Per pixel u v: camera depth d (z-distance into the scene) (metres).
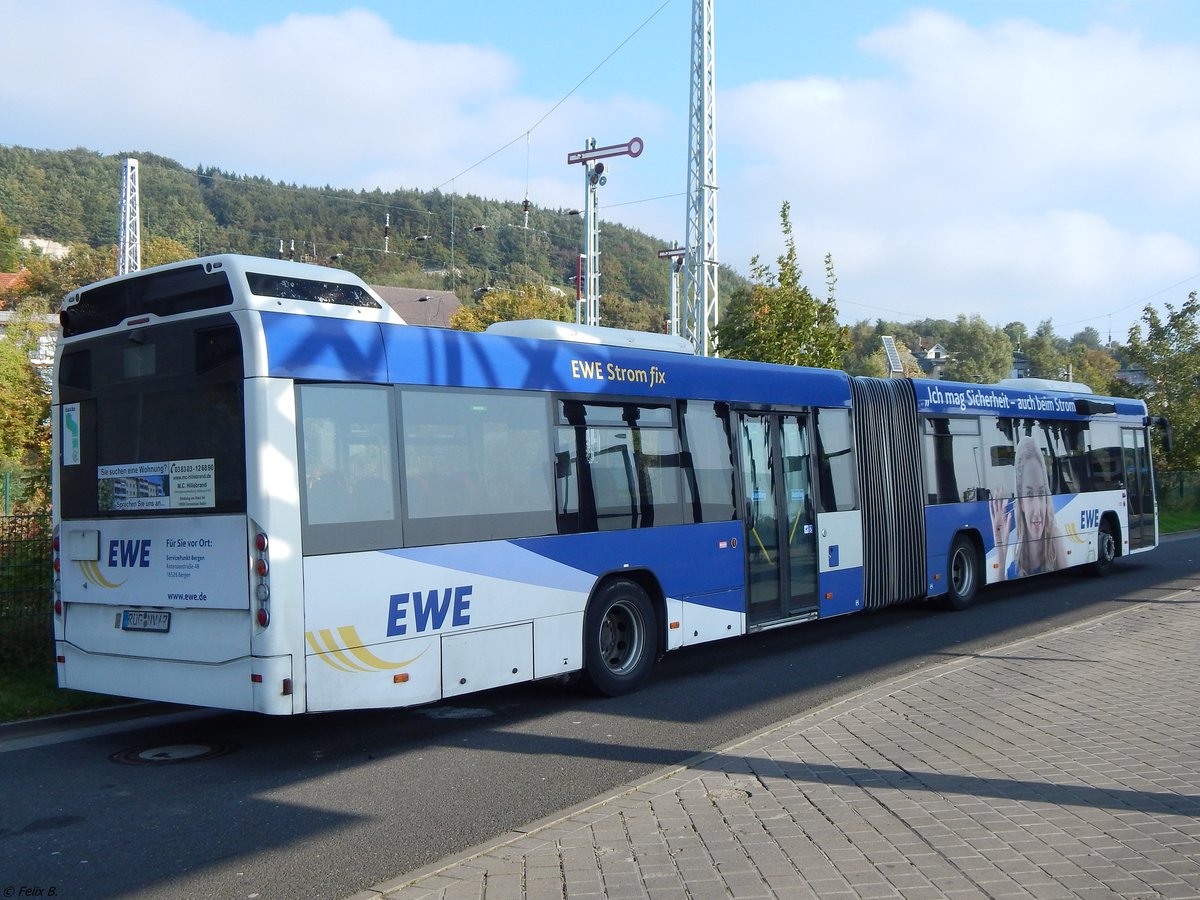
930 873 4.62
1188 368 37.03
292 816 6.03
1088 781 5.96
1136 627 11.68
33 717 8.50
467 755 7.40
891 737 7.06
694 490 10.35
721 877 4.64
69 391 8.08
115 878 5.07
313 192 106.50
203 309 7.15
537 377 8.86
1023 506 15.77
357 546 7.23
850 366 81.56
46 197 105.31
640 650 9.59
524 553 8.48
